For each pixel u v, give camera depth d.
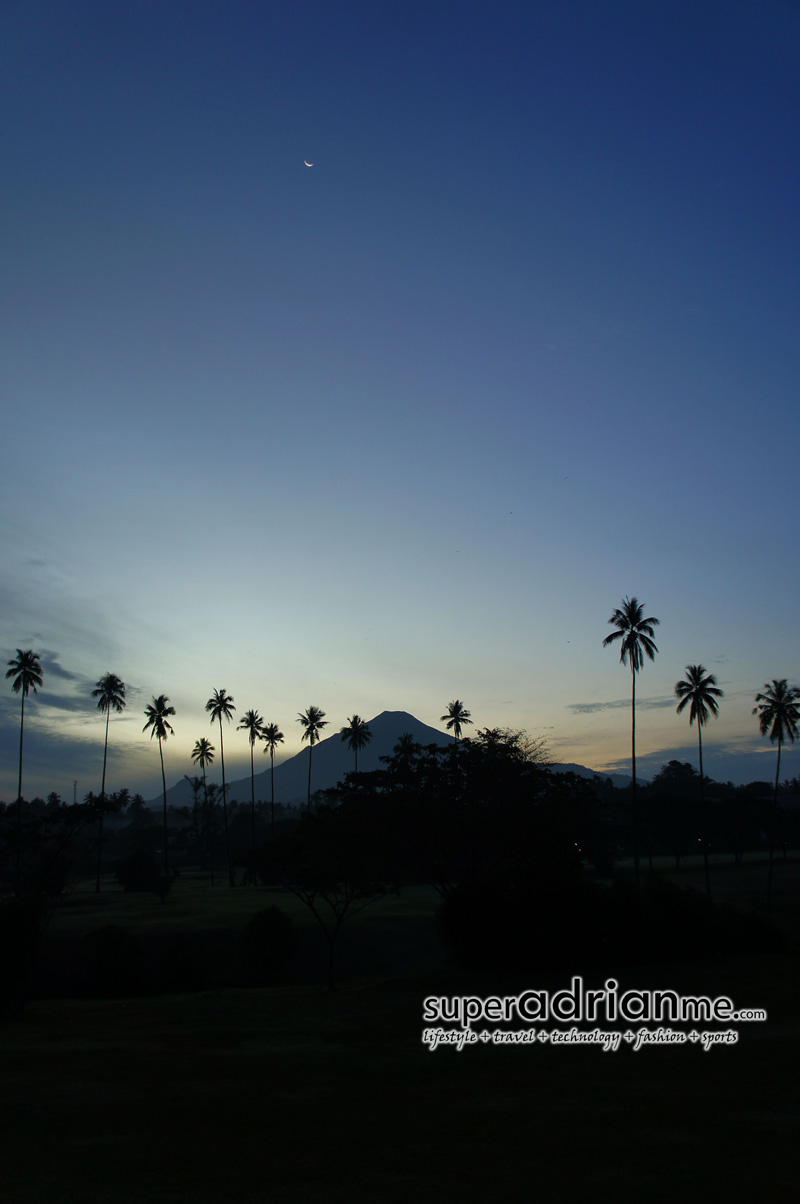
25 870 38.31
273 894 75.50
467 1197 8.87
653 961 31.72
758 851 119.38
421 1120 12.18
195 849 142.00
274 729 117.12
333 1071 15.76
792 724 68.88
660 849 115.94
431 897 70.00
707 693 69.50
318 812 39.06
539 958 30.47
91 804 37.06
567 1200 8.72
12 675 78.75
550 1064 16.17
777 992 23.86
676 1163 9.95
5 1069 16.30
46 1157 10.59
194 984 40.97
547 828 31.80
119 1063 16.80
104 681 88.19
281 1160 10.36
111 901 69.88
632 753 65.31
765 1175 9.42
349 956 47.00
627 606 64.31
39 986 40.88
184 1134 11.58
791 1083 13.98
